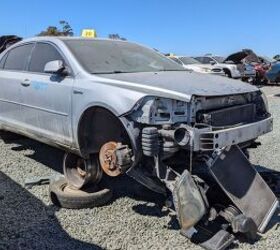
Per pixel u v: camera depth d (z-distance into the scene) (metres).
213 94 4.45
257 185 4.50
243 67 23.50
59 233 4.35
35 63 6.12
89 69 5.21
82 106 4.94
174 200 4.07
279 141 8.42
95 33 7.04
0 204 5.04
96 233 4.36
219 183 4.25
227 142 4.34
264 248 4.09
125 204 5.10
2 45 16.34
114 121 4.67
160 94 4.28
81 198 4.93
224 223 4.32
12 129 6.62
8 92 6.53
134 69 5.52
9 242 4.12
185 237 4.29
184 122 4.32
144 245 4.14
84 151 5.09
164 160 4.40
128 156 4.37
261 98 5.22
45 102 5.62
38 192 5.45
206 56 25.33
